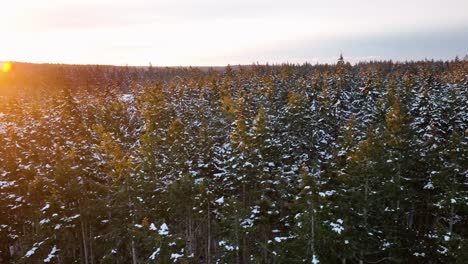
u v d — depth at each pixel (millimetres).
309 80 72750
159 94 64438
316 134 42375
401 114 35625
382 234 27688
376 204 26828
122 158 29891
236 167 32438
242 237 30844
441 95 58625
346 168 27453
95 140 46312
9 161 38281
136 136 53344
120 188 28188
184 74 148375
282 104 59500
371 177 26641
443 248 27312
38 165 38812
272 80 72750
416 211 37375
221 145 45625
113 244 31359
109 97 77625
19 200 35281
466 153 28922
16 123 55406
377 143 27906
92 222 31703
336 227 22562
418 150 35812
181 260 24422
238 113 44406
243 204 32188
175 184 31016
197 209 33000
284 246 25297
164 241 23016
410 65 150125
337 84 59812
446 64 152000
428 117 45594
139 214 28266
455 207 28938
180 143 37812
